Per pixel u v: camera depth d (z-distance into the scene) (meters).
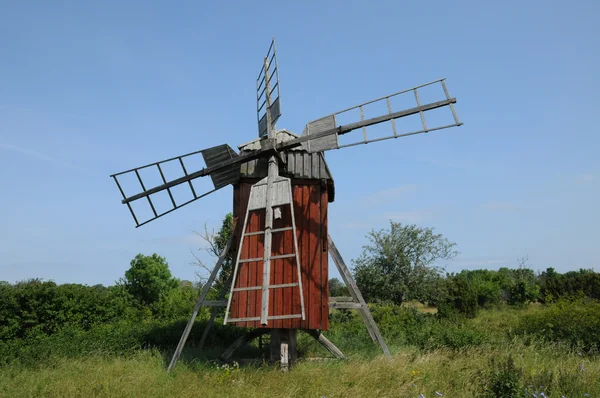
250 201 11.65
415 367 9.77
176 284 42.69
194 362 11.92
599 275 35.50
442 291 28.55
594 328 13.40
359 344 14.21
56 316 16.98
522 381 7.83
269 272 10.93
